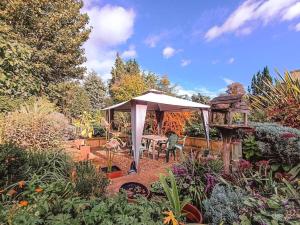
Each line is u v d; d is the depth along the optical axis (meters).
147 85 14.66
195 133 8.41
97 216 1.66
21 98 4.58
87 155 4.65
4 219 1.66
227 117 3.00
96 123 9.11
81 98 11.94
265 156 3.79
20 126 3.71
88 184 2.48
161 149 7.03
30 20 9.18
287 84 5.80
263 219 1.88
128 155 6.68
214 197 2.31
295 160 3.47
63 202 1.88
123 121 10.16
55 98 10.17
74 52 11.27
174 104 5.75
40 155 3.18
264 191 2.47
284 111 5.21
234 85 15.84
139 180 3.96
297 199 2.11
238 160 3.10
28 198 2.19
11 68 3.83
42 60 9.36
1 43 3.47
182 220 2.11
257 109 6.02
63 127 4.37
